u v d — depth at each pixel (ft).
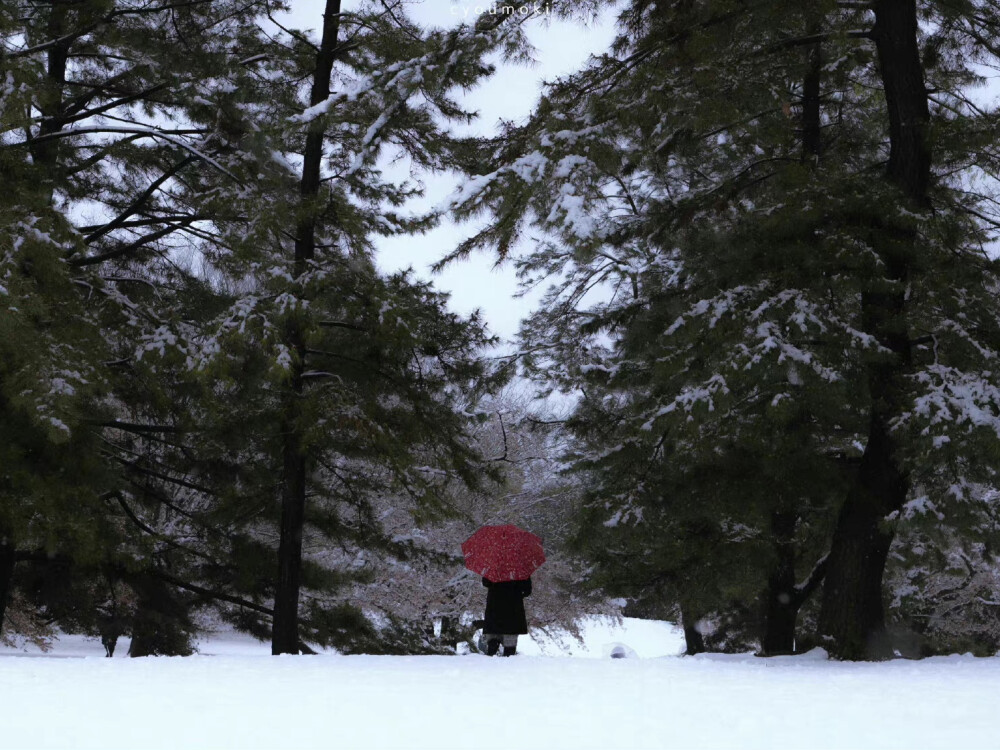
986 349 42.50
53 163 58.23
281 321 53.36
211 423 58.08
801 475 46.42
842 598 45.75
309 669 28.63
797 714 19.16
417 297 64.03
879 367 43.91
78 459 50.06
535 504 103.55
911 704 20.70
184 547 62.08
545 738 16.40
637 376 57.77
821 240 44.16
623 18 48.03
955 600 85.56
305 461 61.11
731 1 44.55
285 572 59.36
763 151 57.62
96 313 57.00
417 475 59.82
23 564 60.44
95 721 17.79
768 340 40.73
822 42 53.21
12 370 46.09
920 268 44.39
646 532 51.31
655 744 15.83
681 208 54.54
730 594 51.57
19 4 55.47
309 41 62.18
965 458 40.86
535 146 41.29
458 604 95.25
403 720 18.37
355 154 59.77
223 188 59.21
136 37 59.11
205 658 32.96
